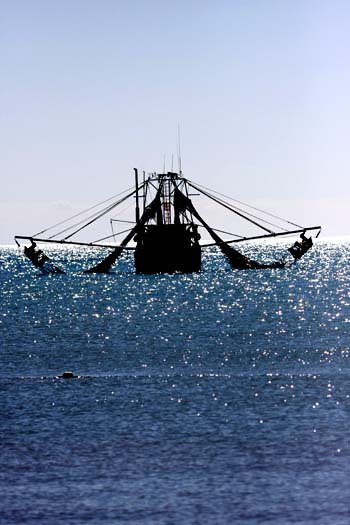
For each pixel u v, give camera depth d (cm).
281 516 6212
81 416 9325
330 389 10625
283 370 12375
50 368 13100
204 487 6812
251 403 9856
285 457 7550
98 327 19688
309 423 8756
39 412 9562
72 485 6906
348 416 9038
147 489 6788
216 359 13775
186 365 13162
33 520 6216
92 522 6169
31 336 17925
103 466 7388
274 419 8994
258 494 6638
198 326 19425
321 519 6141
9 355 14762
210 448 7881
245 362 13338
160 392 10675
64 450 7894
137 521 6169
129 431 8575
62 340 17050
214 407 9681
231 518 6188
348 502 6431
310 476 7012
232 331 18112
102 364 13462
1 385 11362
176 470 7244
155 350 15138
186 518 6203
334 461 7394
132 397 10356
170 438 8275
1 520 6222
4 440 8275
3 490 6806
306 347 15000
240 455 7631
